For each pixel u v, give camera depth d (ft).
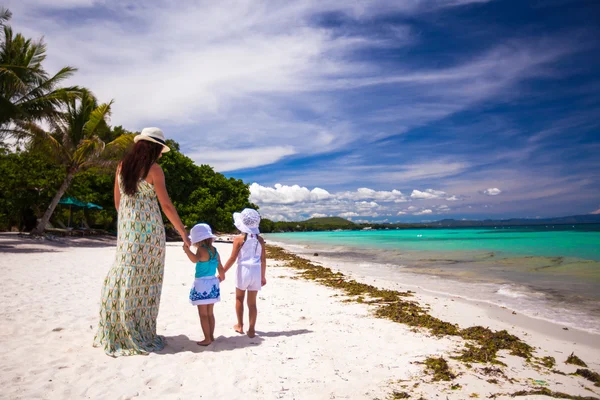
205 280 15.52
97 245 75.92
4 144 82.64
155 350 14.37
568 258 53.78
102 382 11.45
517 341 16.89
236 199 144.15
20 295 23.47
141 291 14.37
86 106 80.33
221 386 11.50
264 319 20.44
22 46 66.54
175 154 123.85
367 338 16.99
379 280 37.32
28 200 85.61
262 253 17.61
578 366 14.10
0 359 12.95
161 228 15.05
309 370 13.00
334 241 152.05
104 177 104.68
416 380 12.31
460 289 31.42
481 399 10.97
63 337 15.65
